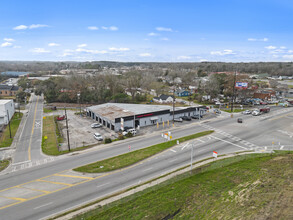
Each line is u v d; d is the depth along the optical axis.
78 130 55.81
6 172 33.16
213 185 28.09
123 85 134.25
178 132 53.34
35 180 30.52
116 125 54.25
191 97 114.62
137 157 37.56
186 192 26.59
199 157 38.03
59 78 120.62
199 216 21.94
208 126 58.88
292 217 20.02
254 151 40.81
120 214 22.59
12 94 115.00
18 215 22.98
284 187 25.89
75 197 26.23
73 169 33.78
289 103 95.62
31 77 179.50
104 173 32.28
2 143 46.28
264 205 22.52
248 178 29.47
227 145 44.19
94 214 22.75
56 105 93.81
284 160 34.91
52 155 39.72
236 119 67.19
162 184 28.69
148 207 23.70
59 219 22.20
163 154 39.31
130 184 29.11
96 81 116.81
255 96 109.06
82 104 97.00
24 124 62.16
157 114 61.75
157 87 123.12
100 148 43.06
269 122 63.09
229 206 23.20
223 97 109.38
